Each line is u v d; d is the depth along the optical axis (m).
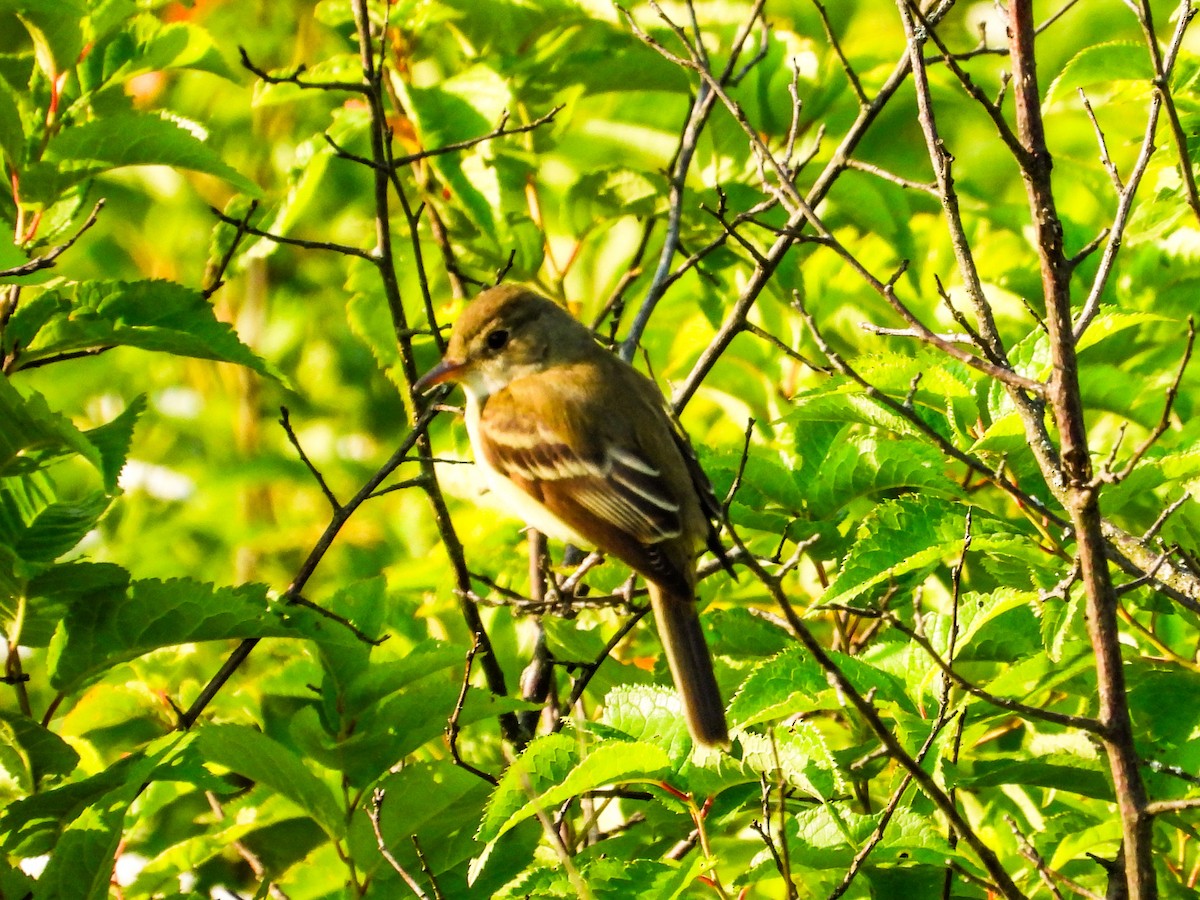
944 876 8.08
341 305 15.88
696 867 7.38
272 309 16.06
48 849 8.56
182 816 11.45
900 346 12.88
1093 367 10.46
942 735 7.97
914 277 12.49
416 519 14.55
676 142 13.68
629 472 10.60
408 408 11.32
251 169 15.35
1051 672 8.10
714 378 13.04
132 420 9.09
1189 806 6.45
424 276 9.98
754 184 12.73
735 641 10.15
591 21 12.43
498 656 11.59
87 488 15.31
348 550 14.72
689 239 12.20
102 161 9.57
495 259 12.07
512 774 7.73
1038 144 6.79
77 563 8.41
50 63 9.99
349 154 9.81
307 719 8.65
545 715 10.25
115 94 10.36
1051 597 7.39
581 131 13.90
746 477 9.95
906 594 10.21
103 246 15.84
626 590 10.98
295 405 15.91
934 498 8.80
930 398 9.37
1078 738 8.85
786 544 10.98
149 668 11.44
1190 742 8.03
